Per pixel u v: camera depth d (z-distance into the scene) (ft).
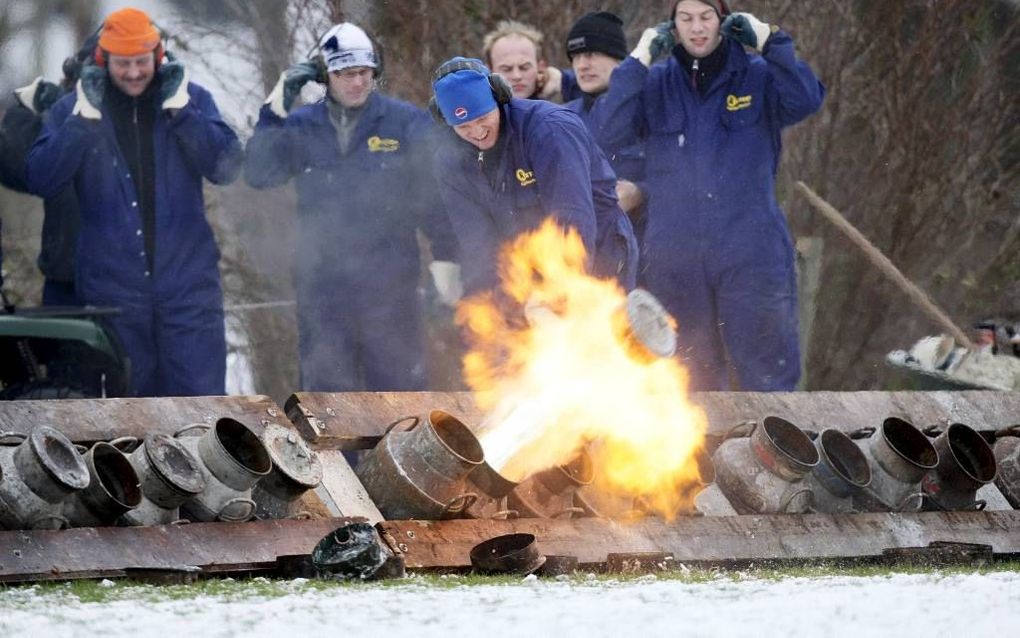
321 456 92.53
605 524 91.97
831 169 177.06
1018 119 179.01
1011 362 137.80
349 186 126.31
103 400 89.71
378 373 127.65
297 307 128.67
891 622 59.62
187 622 60.08
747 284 129.18
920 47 176.35
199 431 88.89
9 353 115.85
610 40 132.46
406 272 127.85
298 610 63.72
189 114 126.31
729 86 129.39
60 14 214.48
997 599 66.44
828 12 176.55
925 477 102.89
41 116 130.41
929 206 177.68
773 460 98.02
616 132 129.59
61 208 128.98
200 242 127.85
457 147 107.34
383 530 86.17
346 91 125.49
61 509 81.05
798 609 63.26
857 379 176.35
